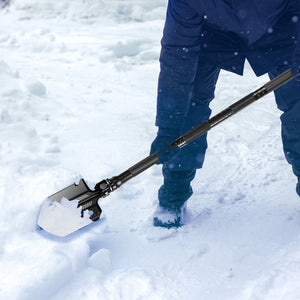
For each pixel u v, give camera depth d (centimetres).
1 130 381
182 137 228
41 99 482
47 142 386
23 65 668
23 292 192
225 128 433
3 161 326
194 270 235
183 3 222
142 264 241
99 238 263
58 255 212
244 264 237
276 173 340
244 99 230
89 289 208
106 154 373
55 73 627
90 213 229
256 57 242
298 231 259
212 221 281
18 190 261
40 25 929
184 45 231
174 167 265
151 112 480
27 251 219
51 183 265
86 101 512
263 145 393
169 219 272
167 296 214
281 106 255
